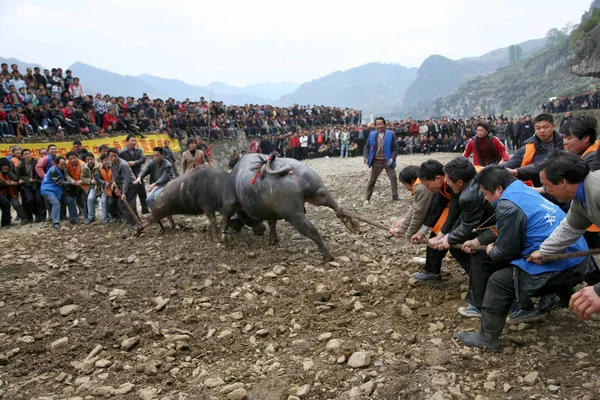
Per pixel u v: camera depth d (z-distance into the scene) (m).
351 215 6.87
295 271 6.78
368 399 3.80
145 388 4.20
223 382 4.19
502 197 4.27
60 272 7.16
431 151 28.38
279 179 7.07
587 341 4.36
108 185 10.34
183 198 8.59
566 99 36.22
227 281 6.58
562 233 3.80
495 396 3.73
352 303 5.67
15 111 14.52
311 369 4.30
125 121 18.72
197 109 23.34
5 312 5.89
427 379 4.00
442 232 5.46
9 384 4.42
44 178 10.52
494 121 28.39
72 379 4.48
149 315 5.69
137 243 8.77
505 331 4.70
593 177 3.36
